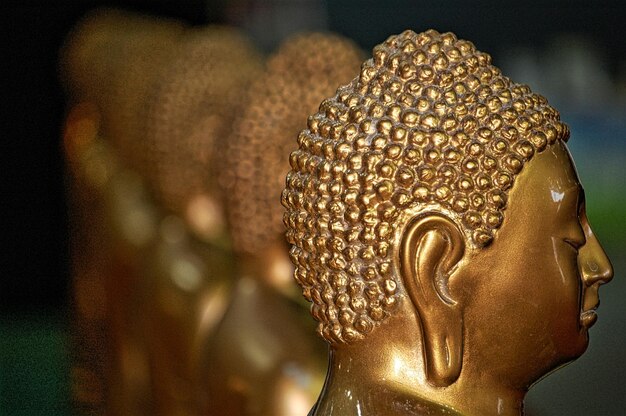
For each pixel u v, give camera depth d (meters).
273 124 5.79
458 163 3.60
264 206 5.82
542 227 3.65
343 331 3.69
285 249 5.87
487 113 3.64
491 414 3.69
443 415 3.60
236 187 5.84
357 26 13.23
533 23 13.65
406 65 3.70
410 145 3.60
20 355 14.16
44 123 16.25
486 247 3.62
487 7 13.42
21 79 16.14
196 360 7.89
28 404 12.61
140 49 10.79
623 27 13.83
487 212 3.61
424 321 3.62
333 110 3.73
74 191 12.66
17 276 16.33
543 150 3.68
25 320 15.69
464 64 3.71
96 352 11.20
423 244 3.59
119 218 9.70
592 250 3.78
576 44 13.83
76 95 13.02
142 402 8.96
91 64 12.22
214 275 7.97
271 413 5.49
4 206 16.27
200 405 6.65
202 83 8.12
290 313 5.78
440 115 3.63
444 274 3.62
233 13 13.88
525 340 3.68
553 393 11.69
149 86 9.30
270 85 5.82
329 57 5.84
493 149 3.62
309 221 3.71
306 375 5.52
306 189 3.71
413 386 3.65
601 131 14.12
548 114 3.71
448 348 3.62
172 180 8.19
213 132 7.99
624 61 13.94
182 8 15.23
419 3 13.21
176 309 7.96
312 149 3.73
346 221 3.64
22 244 16.33
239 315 5.79
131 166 10.04
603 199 14.34
